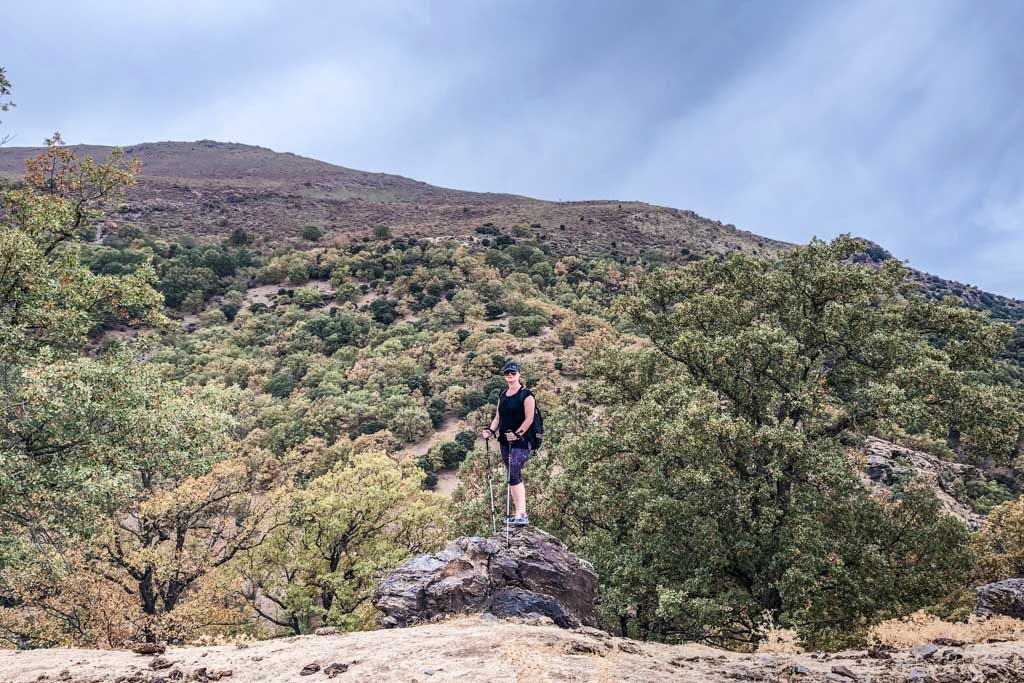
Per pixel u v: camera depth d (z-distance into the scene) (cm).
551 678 436
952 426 1573
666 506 1471
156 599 2225
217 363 6250
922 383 1553
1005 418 1471
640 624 1688
